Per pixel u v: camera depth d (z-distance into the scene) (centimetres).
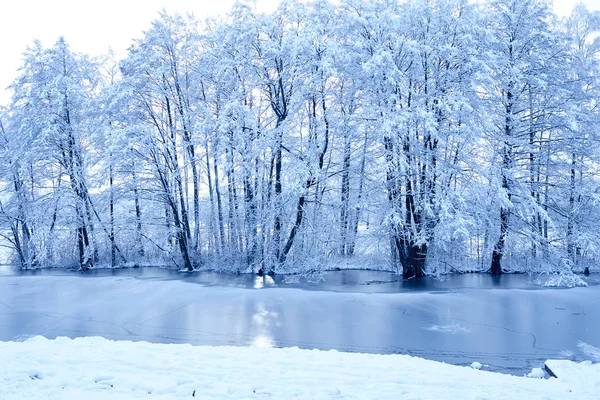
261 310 1481
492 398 615
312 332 1215
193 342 1120
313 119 2406
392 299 1633
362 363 786
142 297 1756
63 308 1572
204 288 1928
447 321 1332
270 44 2402
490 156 2331
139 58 2647
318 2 2383
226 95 2747
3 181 3259
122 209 3253
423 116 1939
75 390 590
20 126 2989
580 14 2706
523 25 2331
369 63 1978
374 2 2228
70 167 2988
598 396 648
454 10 2186
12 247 3331
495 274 2384
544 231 2477
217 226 3061
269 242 2536
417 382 684
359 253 2834
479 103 2178
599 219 2339
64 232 3105
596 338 1157
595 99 2448
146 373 671
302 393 606
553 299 1628
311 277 2231
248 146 2438
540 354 1033
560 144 2389
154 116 2750
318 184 2442
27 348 830
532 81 2264
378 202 2414
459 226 1939
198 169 3030
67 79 2931
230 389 611
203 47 2884
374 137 2155
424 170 2189
